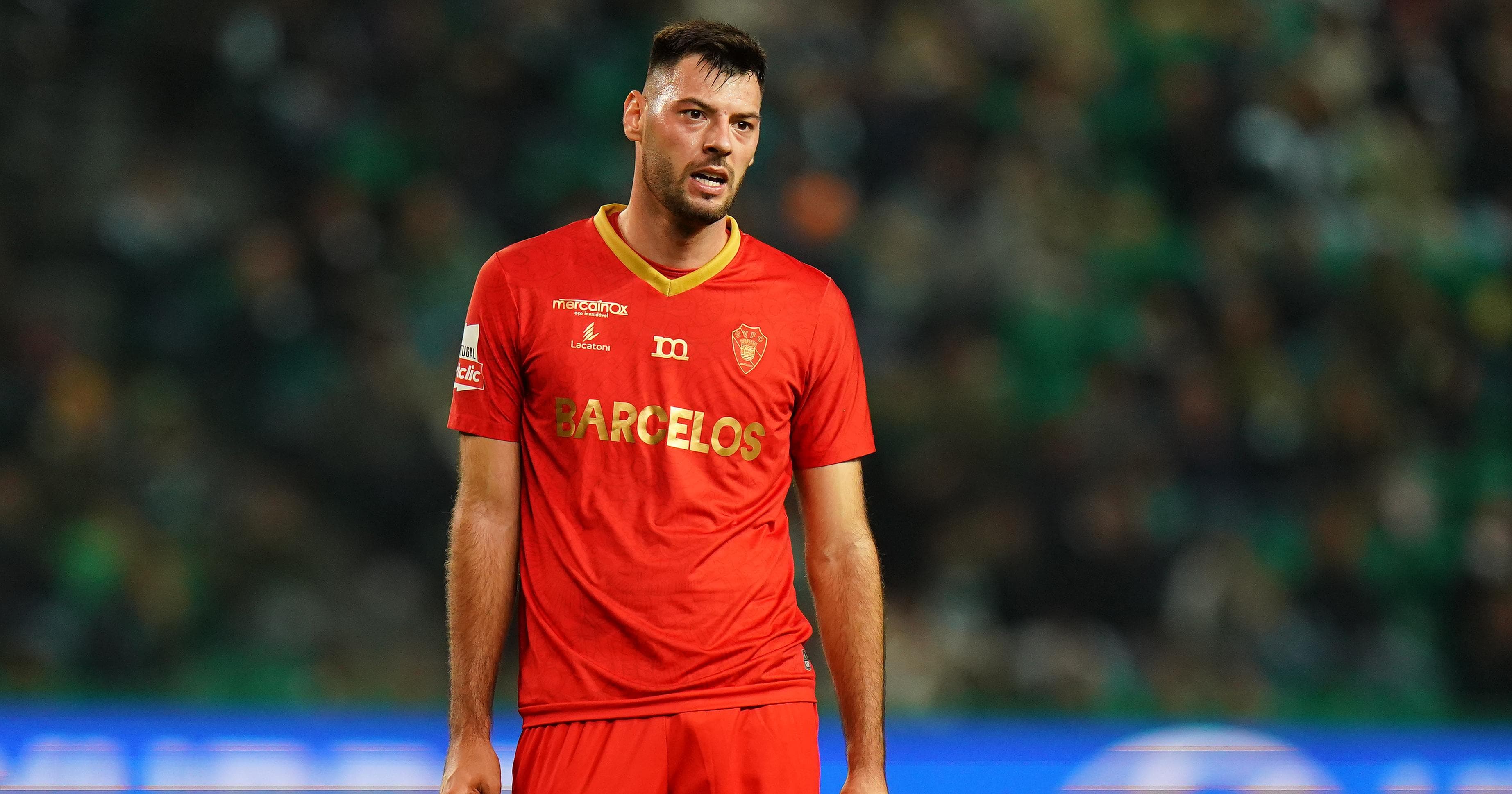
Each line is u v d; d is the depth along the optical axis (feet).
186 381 121.49
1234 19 146.30
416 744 73.05
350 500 118.11
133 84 132.16
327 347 122.62
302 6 133.80
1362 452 126.31
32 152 127.95
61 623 109.40
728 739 30.35
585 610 30.42
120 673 109.09
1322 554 121.08
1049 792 68.54
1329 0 148.66
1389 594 120.88
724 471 31.01
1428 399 132.05
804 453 32.58
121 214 126.00
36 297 122.11
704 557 30.50
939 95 136.67
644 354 30.96
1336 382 128.67
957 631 113.60
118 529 112.68
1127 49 144.36
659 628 30.27
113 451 116.57
